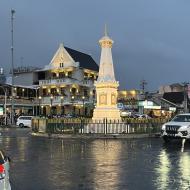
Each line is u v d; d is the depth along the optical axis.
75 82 66.38
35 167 11.86
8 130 39.84
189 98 83.44
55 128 28.88
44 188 8.70
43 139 24.73
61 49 69.88
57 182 9.41
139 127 27.98
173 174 10.55
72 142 21.98
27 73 72.88
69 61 68.69
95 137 25.62
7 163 5.88
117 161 13.28
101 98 28.27
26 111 65.12
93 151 16.67
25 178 9.96
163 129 21.42
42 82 68.25
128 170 11.26
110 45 28.78
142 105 64.94
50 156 14.82
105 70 28.52
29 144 20.66
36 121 31.39
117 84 28.52
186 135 20.58
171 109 70.25
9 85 61.38
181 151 16.81
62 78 66.62
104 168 11.63
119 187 8.80
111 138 25.33
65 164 12.52
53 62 70.44
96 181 9.52
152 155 15.18
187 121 21.89
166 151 16.78
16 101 62.88
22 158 14.20
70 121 28.23
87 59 74.88
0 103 59.78
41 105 67.12
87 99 68.88
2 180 5.43
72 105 65.81
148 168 11.66
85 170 11.25
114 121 27.53
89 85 69.62
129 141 22.75
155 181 9.52
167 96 90.69
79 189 8.57
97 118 28.00
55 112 66.94
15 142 22.16
